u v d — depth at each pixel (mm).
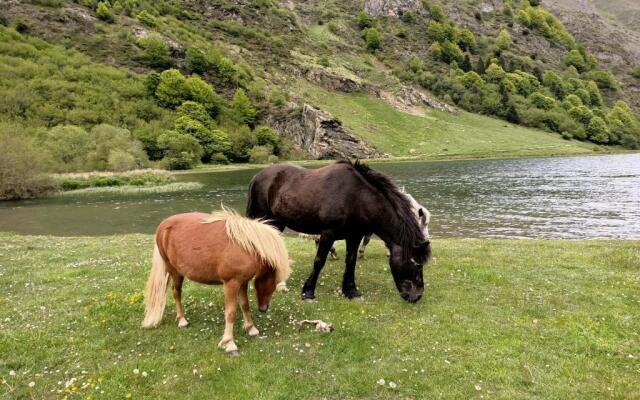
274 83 120375
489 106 129625
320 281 9086
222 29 144125
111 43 107125
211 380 5031
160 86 93438
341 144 93688
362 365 5367
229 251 5586
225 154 88188
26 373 5141
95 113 77375
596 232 19391
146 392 4793
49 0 108812
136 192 40562
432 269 9961
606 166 63469
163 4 143625
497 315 7047
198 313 7129
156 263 6363
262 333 6371
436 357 5562
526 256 11438
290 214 7836
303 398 4703
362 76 140000
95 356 5598
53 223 24062
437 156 88875
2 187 36094
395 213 7242
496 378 5074
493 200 30938
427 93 135500
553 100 136000
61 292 8234
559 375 5172
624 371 5277
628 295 8016
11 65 82125
